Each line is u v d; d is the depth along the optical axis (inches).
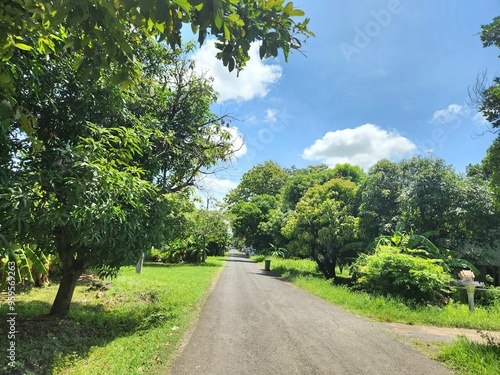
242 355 196.5
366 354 207.3
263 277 734.5
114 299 387.9
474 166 692.1
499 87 246.7
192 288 467.5
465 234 596.1
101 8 82.2
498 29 238.1
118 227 218.4
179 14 79.0
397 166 694.5
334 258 766.5
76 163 186.5
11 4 87.5
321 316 323.0
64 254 264.2
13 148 189.3
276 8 91.4
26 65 155.0
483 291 441.7
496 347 206.5
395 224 636.1
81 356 186.7
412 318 323.9
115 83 105.2
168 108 352.5
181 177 365.1
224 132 368.8
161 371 167.2
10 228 161.6
